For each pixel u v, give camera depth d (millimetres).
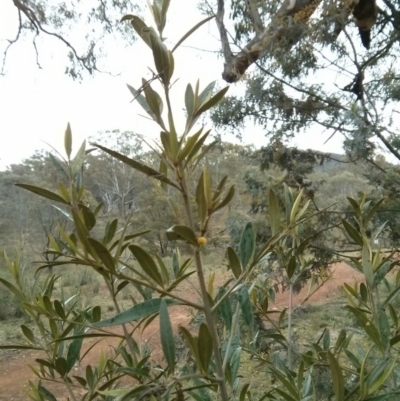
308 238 1188
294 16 2805
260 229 2994
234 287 689
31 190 732
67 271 10750
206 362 615
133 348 875
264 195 3367
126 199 13164
